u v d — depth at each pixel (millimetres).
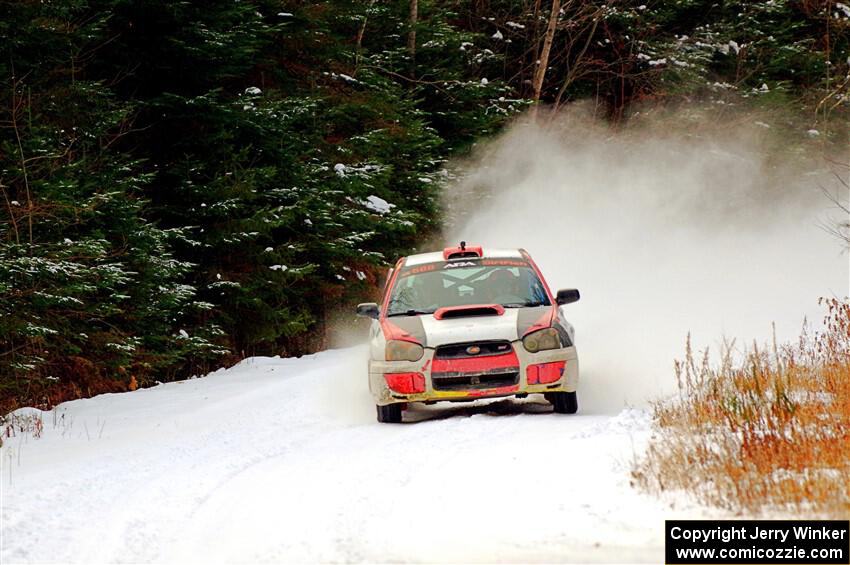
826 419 17859
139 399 33406
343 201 55375
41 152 33812
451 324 24234
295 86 56281
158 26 42688
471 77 84562
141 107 42969
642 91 96375
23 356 32156
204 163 43906
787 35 98750
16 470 21328
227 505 16359
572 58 96938
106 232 36250
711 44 96625
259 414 27547
